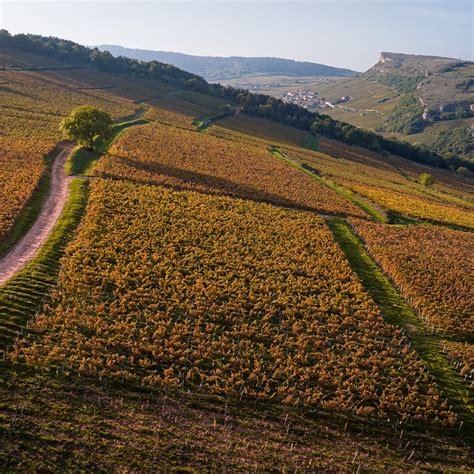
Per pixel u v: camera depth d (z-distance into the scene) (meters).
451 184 160.88
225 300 44.78
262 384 34.47
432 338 44.97
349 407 33.50
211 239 57.34
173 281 45.78
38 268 43.50
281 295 47.34
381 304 49.97
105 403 29.72
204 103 198.38
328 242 63.03
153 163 88.19
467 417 34.78
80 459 25.31
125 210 60.78
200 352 36.56
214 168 93.50
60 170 75.88
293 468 27.47
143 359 34.69
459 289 55.59
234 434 29.31
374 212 85.69
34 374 30.75
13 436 25.73
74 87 165.62
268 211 72.12
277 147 141.62
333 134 192.62
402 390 36.91
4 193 59.03
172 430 28.56
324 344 40.56
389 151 199.50
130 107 152.50
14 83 144.62
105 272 44.72
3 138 85.75
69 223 55.03
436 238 73.56
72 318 37.47
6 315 35.69
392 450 30.75
